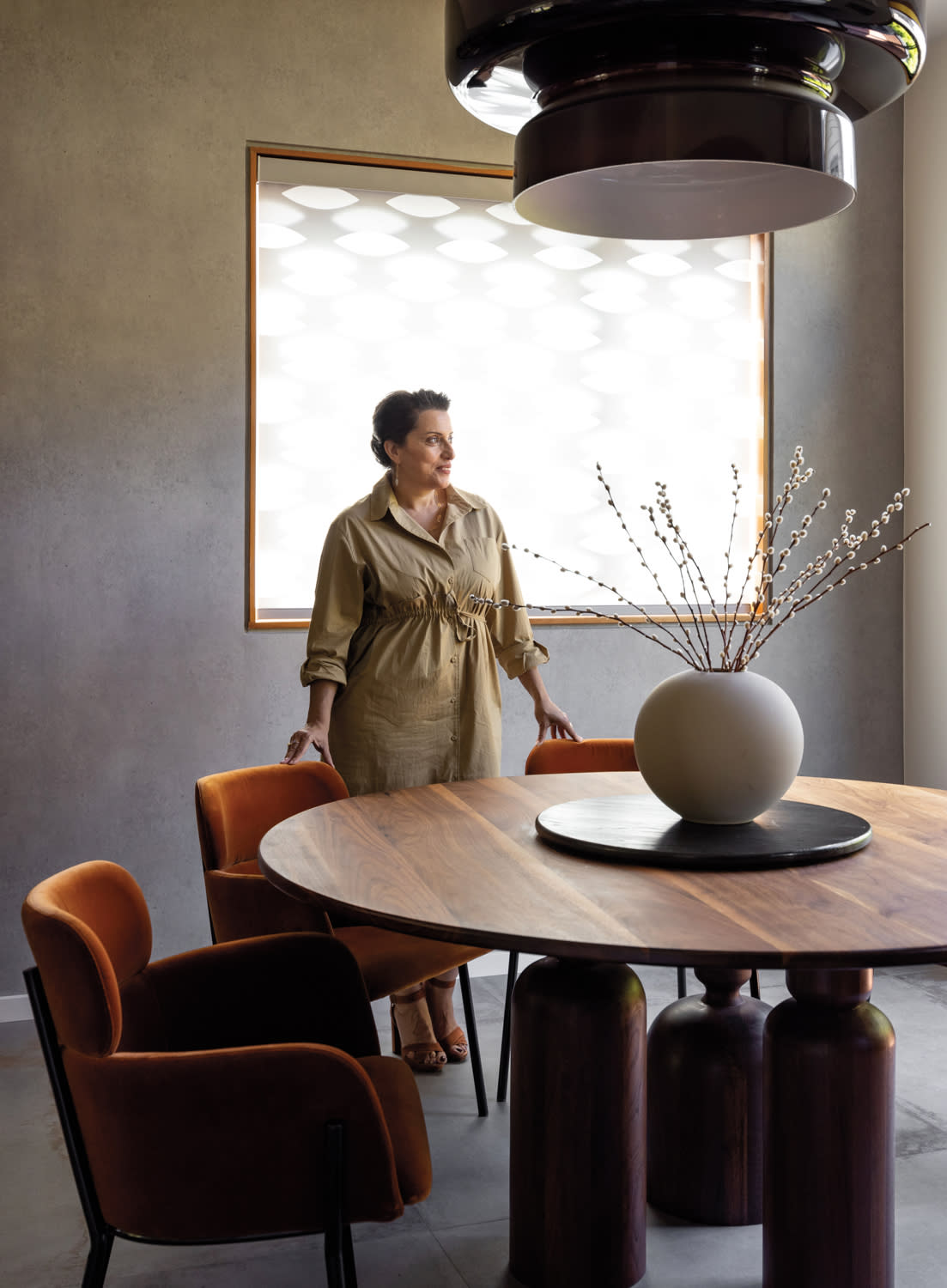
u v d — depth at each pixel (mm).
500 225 3910
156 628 3551
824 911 1487
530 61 1665
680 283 4121
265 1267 2115
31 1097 2871
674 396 4129
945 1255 2111
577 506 4031
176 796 3584
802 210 1961
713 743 1859
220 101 3545
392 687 2893
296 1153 1365
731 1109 2209
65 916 1368
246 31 3562
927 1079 2898
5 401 3396
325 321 3750
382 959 2281
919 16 1584
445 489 3021
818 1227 1744
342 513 2934
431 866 1768
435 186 3812
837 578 4297
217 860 2363
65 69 3408
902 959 1324
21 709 3439
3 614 3416
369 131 3689
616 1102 1910
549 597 4008
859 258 4285
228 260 3574
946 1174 2424
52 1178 2455
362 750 2891
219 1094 1351
